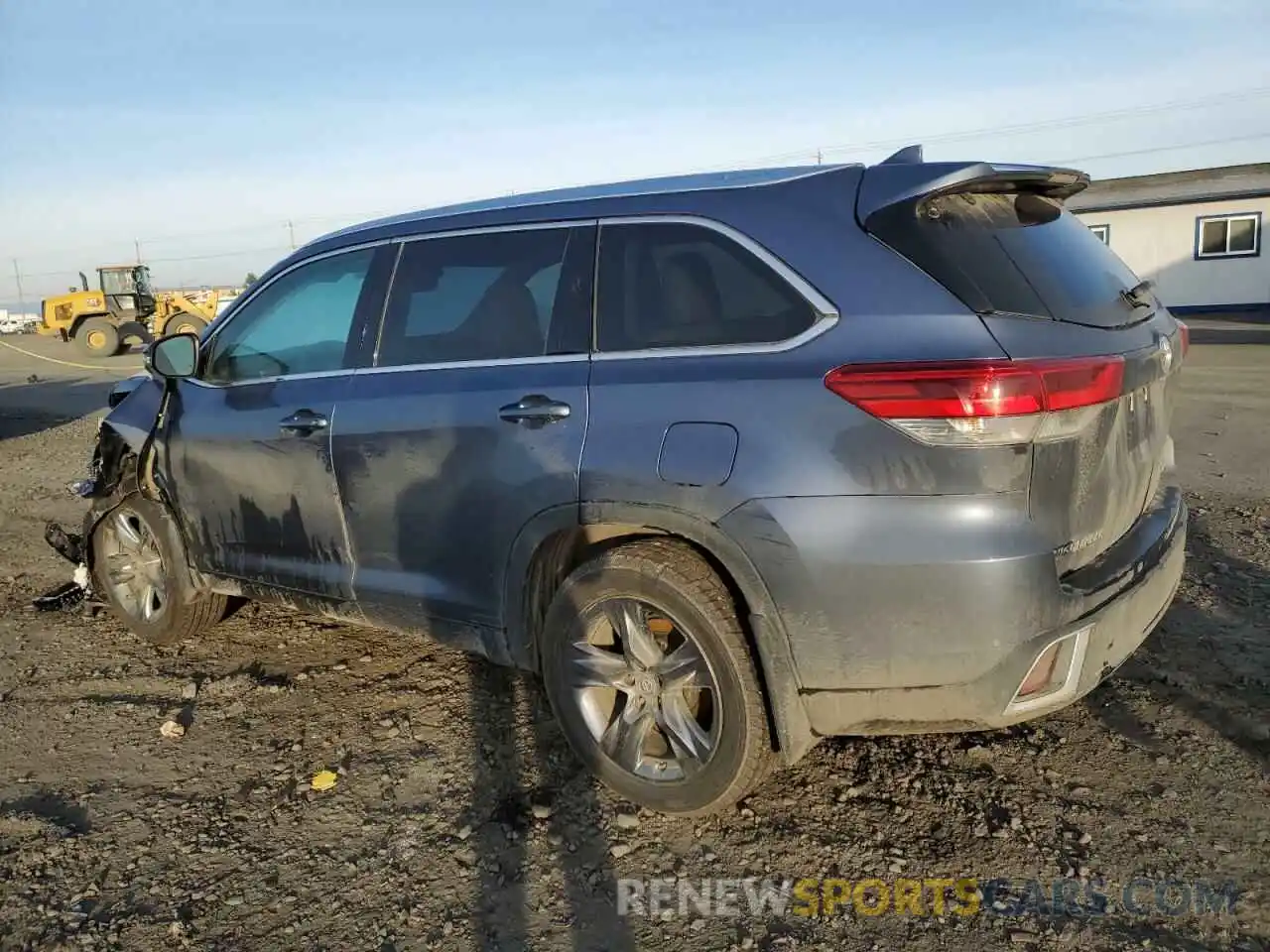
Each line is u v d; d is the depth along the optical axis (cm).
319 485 387
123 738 394
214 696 426
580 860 302
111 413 493
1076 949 257
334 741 382
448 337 360
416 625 374
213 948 272
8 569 638
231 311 443
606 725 327
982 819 311
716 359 296
